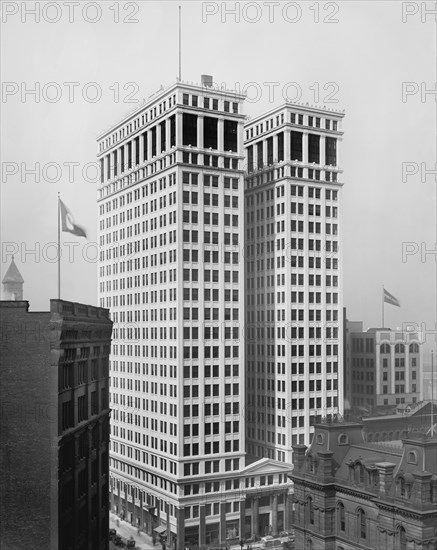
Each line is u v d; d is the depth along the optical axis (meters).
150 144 140.88
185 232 128.38
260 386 147.00
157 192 136.75
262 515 132.25
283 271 141.12
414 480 77.75
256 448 148.00
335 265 146.38
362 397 179.62
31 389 66.50
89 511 79.81
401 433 148.25
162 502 129.88
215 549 123.31
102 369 89.81
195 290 128.50
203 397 127.50
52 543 65.88
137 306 144.12
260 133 151.50
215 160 133.38
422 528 76.00
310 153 146.00
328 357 143.62
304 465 96.50
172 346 128.50
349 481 88.44
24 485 66.06
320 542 91.44
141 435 140.00
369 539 84.50
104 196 162.25
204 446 126.88
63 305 69.94
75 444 73.50
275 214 144.75
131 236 148.00
